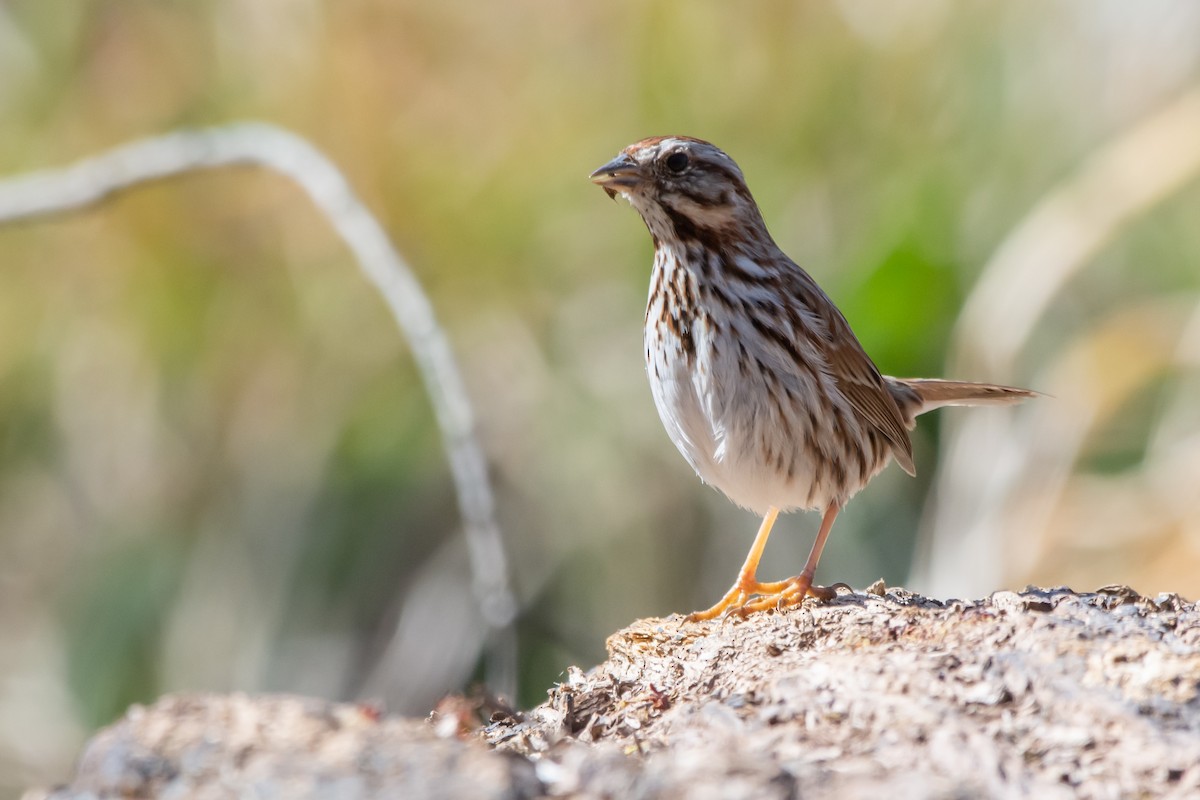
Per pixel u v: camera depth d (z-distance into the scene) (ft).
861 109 47.85
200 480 47.34
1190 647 17.42
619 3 47.67
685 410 25.79
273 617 44.75
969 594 38.93
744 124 47.83
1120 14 46.85
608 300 46.70
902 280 45.65
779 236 46.93
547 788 14.76
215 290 48.19
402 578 44.52
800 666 18.21
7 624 47.67
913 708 16.67
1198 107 40.73
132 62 49.57
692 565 44.09
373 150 47.85
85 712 45.62
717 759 14.89
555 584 44.01
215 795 14.30
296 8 48.42
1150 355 39.83
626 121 47.78
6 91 50.52
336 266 47.11
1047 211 41.32
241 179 47.29
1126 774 15.43
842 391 26.20
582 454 44.73
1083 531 38.58
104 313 49.06
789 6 47.29
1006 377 41.14
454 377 32.99
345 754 14.62
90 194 38.73
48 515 48.83
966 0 47.85
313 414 46.80
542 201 47.42
